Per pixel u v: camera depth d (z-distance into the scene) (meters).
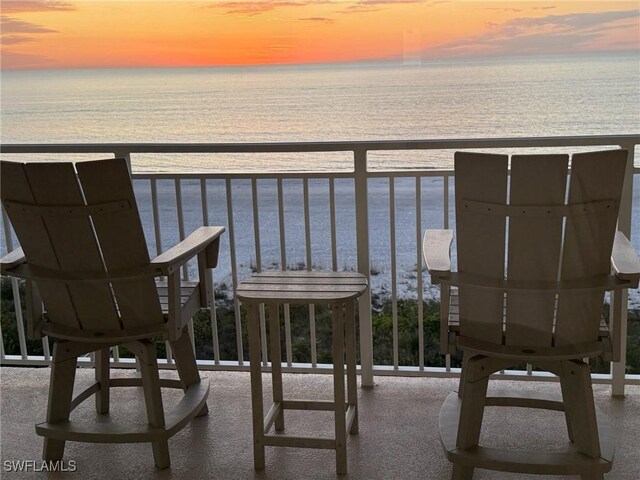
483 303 2.04
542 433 2.51
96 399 2.76
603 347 2.02
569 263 1.94
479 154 1.87
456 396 2.51
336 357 2.17
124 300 2.24
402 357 5.09
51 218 2.13
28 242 2.22
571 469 2.05
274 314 2.39
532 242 1.92
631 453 2.34
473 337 2.10
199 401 2.49
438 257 2.08
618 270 1.90
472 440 2.15
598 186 1.86
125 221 2.12
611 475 2.21
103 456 2.43
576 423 2.09
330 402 2.44
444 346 2.09
